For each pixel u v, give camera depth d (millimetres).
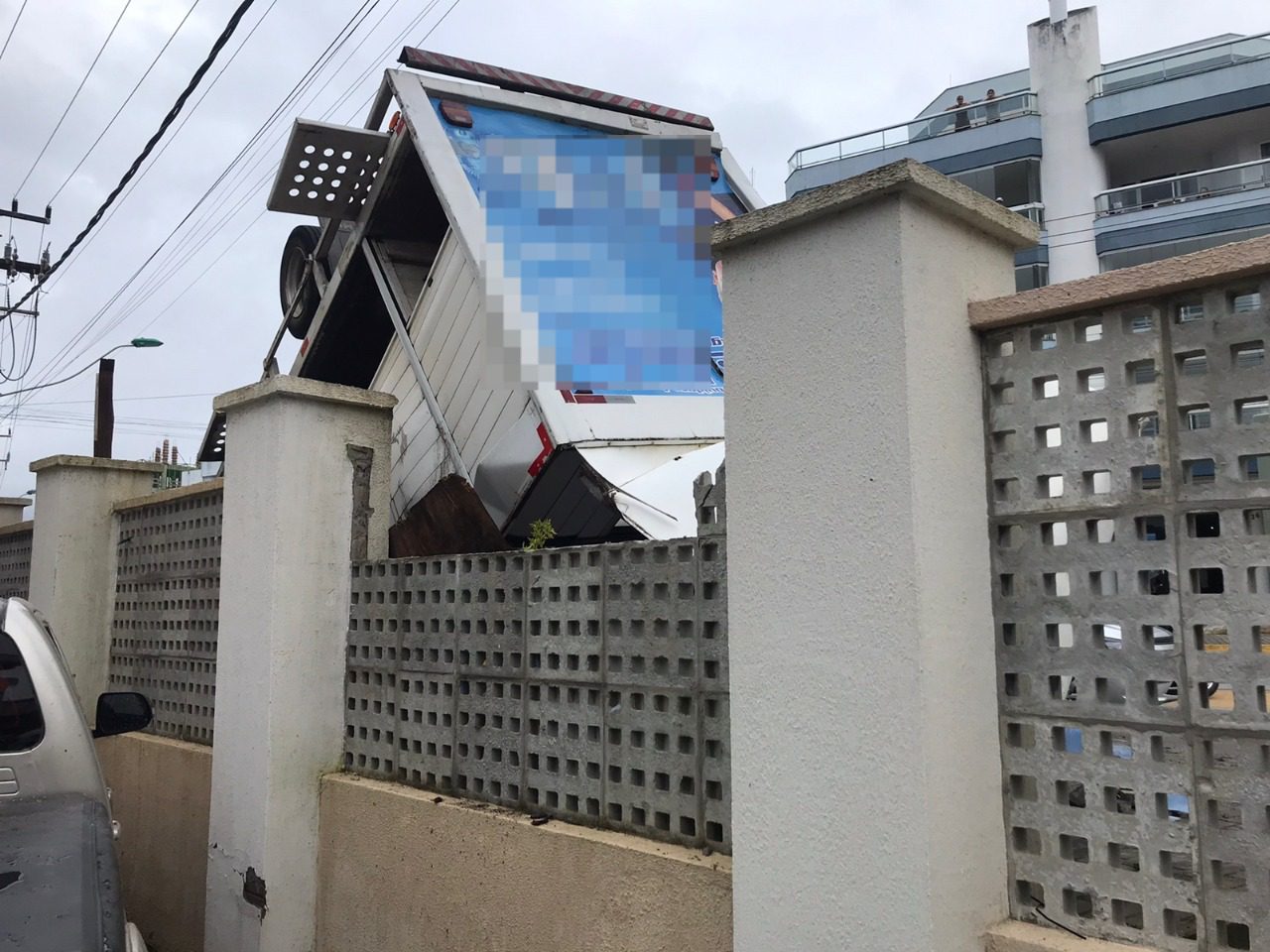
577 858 3160
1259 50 22797
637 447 4887
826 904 2287
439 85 6098
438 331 5820
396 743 4223
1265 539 1949
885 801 2182
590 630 3342
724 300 2664
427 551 5258
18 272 14602
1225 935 1980
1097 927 2164
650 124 7164
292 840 4340
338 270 6863
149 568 6219
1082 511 2238
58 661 3182
